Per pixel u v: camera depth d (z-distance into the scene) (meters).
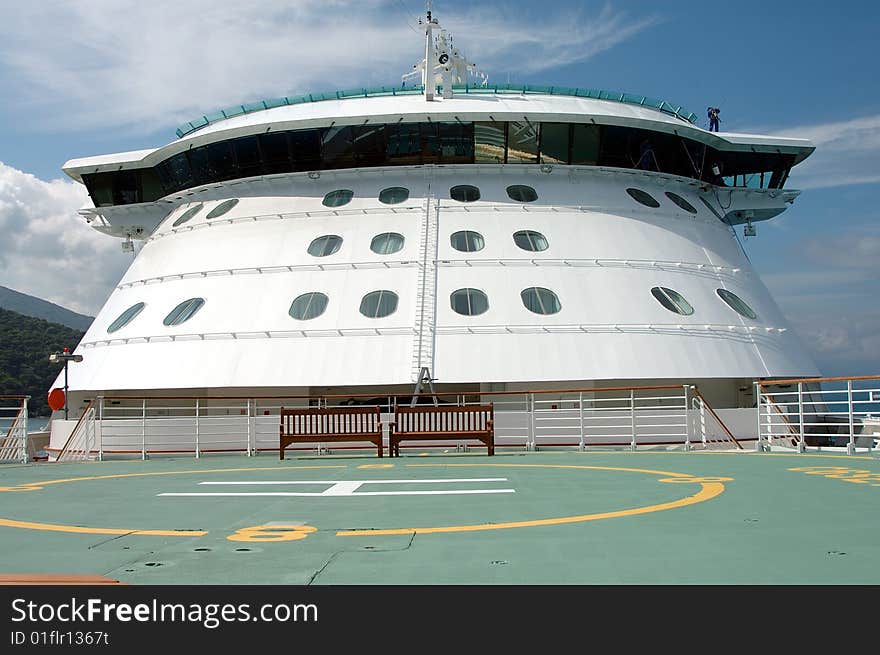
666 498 9.93
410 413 17.61
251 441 19.38
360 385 19.67
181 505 10.02
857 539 7.07
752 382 21.83
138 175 28.03
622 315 20.78
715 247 24.14
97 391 21.77
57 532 8.06
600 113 24.52
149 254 24.62
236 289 21.64
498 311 20.56
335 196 23.73
